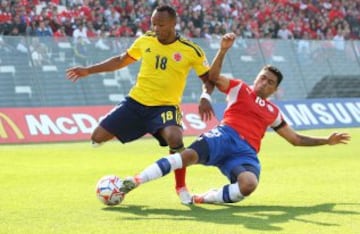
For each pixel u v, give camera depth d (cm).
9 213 2183
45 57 6519
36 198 2528
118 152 4675
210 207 2317
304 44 7831
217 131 2344
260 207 2323
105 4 7888
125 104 2528
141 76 2512
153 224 1983
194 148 2286
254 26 8650
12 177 3238
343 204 2395
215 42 7412
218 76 2389
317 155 4347
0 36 6384
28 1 7419
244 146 2342
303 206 2348
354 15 9625
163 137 2486
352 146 4997
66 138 5797
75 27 7412
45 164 3881
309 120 7138
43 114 5881
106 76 6681
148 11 8088
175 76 2478
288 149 4797
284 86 7531
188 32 7819
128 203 2398
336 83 7856
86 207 2302
